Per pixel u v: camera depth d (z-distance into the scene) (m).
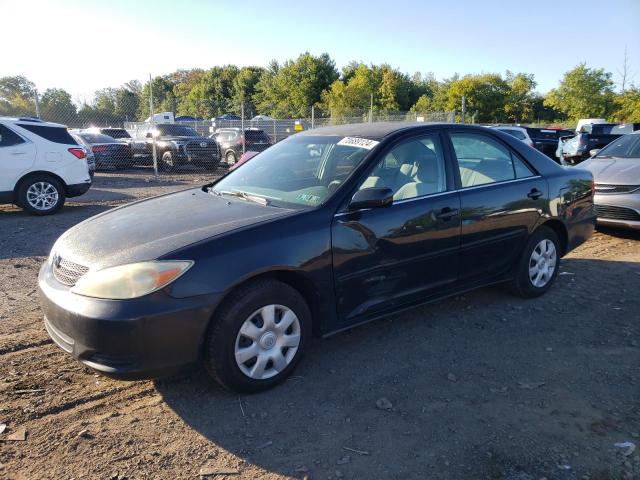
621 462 2.55
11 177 8.74
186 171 18.53
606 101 46.94
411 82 70.88
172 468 2.53
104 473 2.49
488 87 60.97
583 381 3.33
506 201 4.28
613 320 4.29
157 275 2.78
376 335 4.04
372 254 3.51
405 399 3.14
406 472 2.50
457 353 3.73
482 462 2.56
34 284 5.16
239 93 70.88
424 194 3.84
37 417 2.92
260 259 3.03
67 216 9.10
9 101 18.84
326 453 2.65
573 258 6.19
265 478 2.47
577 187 4.93
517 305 4.62
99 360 2.83
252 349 3.08
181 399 3.14
